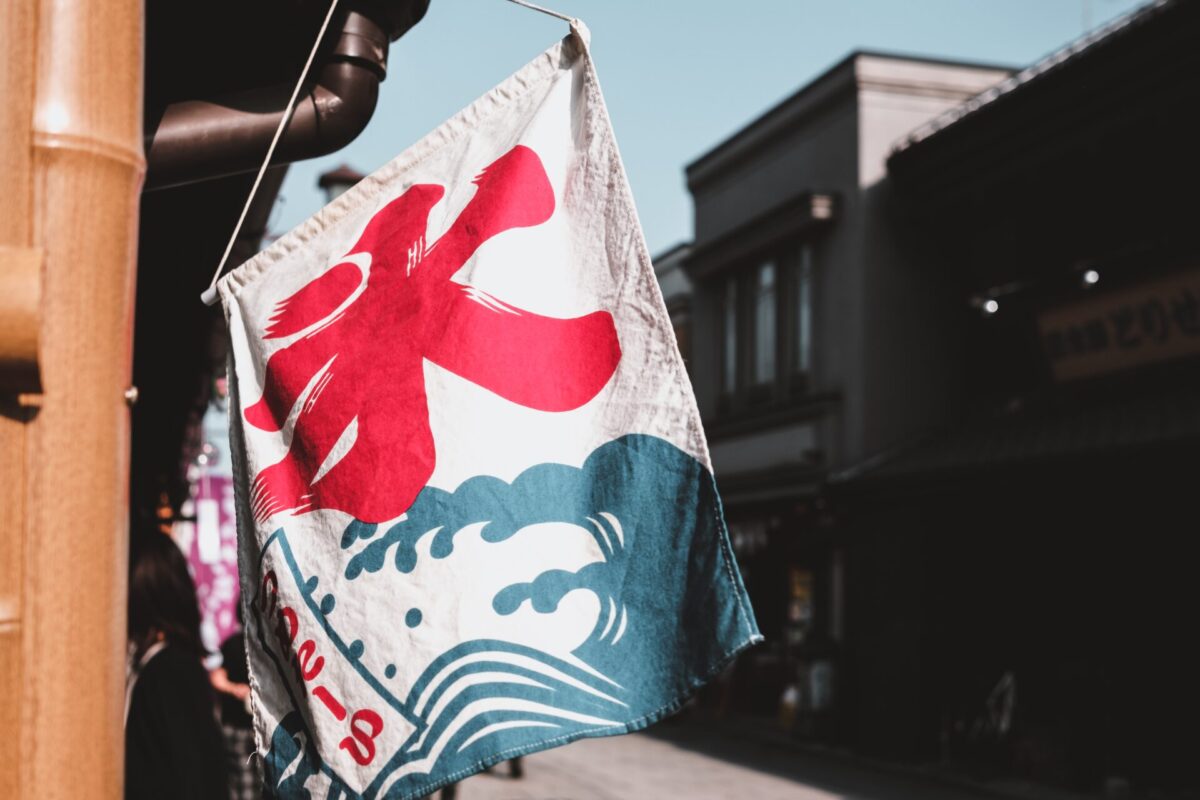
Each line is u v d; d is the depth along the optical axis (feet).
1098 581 37.76
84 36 5.06
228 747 19.02
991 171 45.42
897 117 52.54
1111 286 38.06
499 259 6.28
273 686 6.56
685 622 5.41
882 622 45.55
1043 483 37.09
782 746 49.73
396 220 6.85
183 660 8.28
